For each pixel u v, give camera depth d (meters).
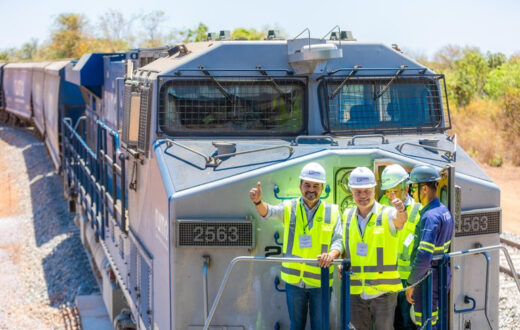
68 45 63.16
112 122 10.98
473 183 6.66
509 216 18.11
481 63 37.25
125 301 10.53
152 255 7.16
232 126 7.36
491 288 6.88
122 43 62.50
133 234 8.23
